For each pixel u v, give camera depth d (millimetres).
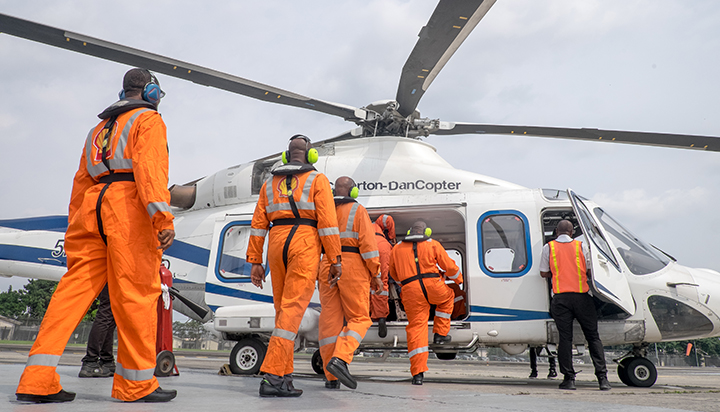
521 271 5082
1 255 7477
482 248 5230
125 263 2191
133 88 2498
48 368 2068
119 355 2219
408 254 4469
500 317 5000
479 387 4156
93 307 4160
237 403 2238
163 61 5160
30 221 7648
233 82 5492
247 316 5137
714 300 4906
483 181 5688
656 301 4930
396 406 2211
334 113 6305
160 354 4293
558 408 2193
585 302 4301
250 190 6230
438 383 4781
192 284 6184
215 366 8820
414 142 6168
